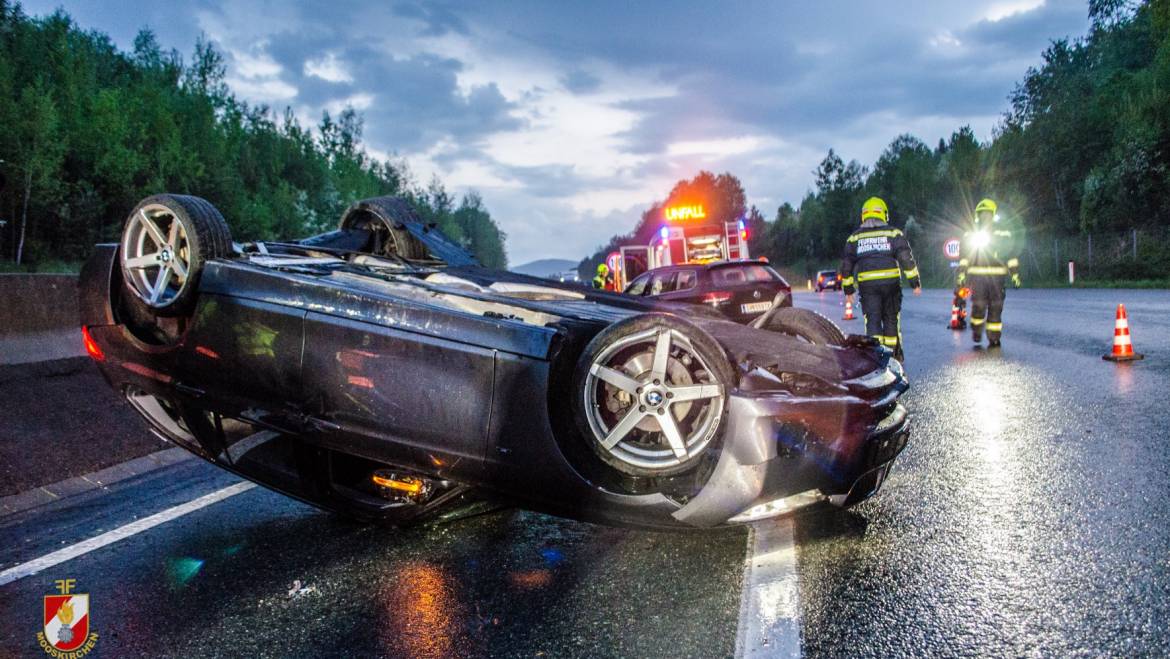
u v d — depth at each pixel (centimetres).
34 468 500
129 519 423
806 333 413
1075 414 541
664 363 297
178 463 565
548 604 279
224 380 361
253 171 5919
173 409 429
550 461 298
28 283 683
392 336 320
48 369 643
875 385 334
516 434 301
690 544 334
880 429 314
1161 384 625
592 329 332
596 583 296
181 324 396
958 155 5162
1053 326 1222
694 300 1191
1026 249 3488
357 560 339
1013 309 1688
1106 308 1525
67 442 547
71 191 3225
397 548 353
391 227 513
